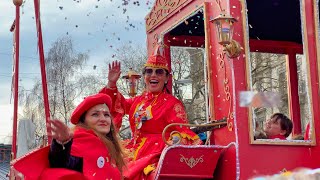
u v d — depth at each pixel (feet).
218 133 15.83
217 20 14.58
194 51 55.06
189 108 64.64
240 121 14.67
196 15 19.22
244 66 15.02
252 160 14.56
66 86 64.75
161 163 14.83
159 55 18.61
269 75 26.37
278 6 20.35
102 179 11.62
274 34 22.89
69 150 11.05
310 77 15.46
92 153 11.66
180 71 60.34
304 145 15.05
